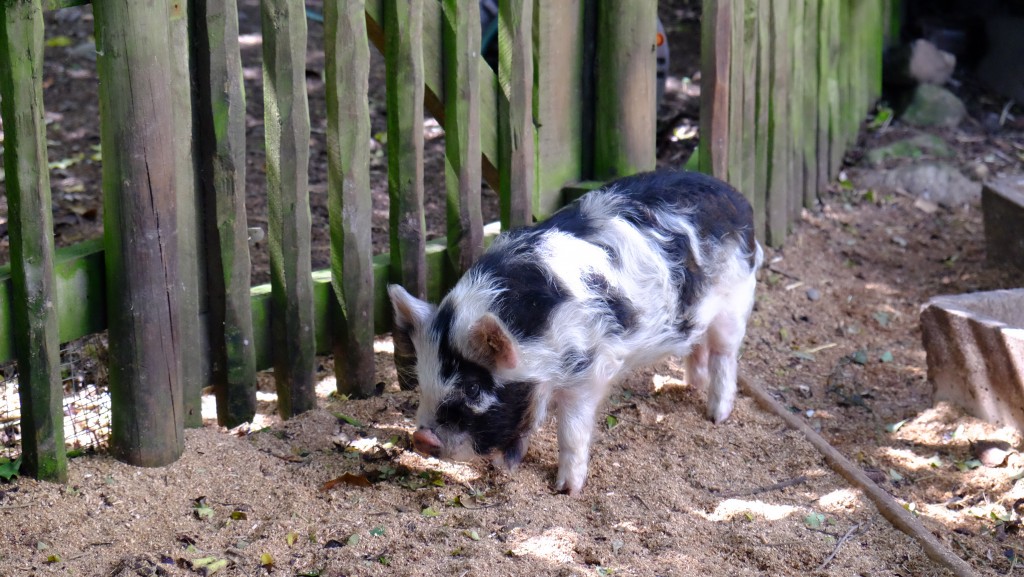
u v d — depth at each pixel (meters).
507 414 3.24
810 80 4.36
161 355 3.29
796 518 3.33
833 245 4.34
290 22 3.33
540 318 3.23
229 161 3.32
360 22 3.39
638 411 3.59
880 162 4.68
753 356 3.86
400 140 3.51
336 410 3.54
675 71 5.24
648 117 3.83
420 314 3.28
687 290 3.38
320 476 3.35
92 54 5.50
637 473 3.42
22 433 3.25
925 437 3.62
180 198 3.29
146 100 3.18
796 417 3.60
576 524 3.28
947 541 3.32
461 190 3.59
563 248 3.28
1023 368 3.52
